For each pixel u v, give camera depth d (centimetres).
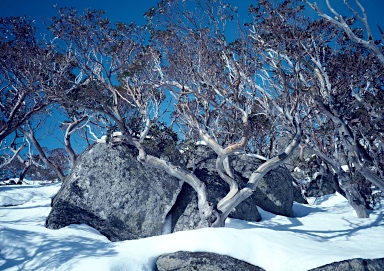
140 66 1480
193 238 1259
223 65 1552
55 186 2700
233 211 1652
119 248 1238
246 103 1534
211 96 1573
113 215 1516
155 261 1217
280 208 1917
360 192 1992
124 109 1903
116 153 1667
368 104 1359
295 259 1173
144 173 1633
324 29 1576
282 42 1482
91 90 1470
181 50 1529
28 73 1739
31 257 1178
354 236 1492
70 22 1509
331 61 1652
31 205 1994
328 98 1553
